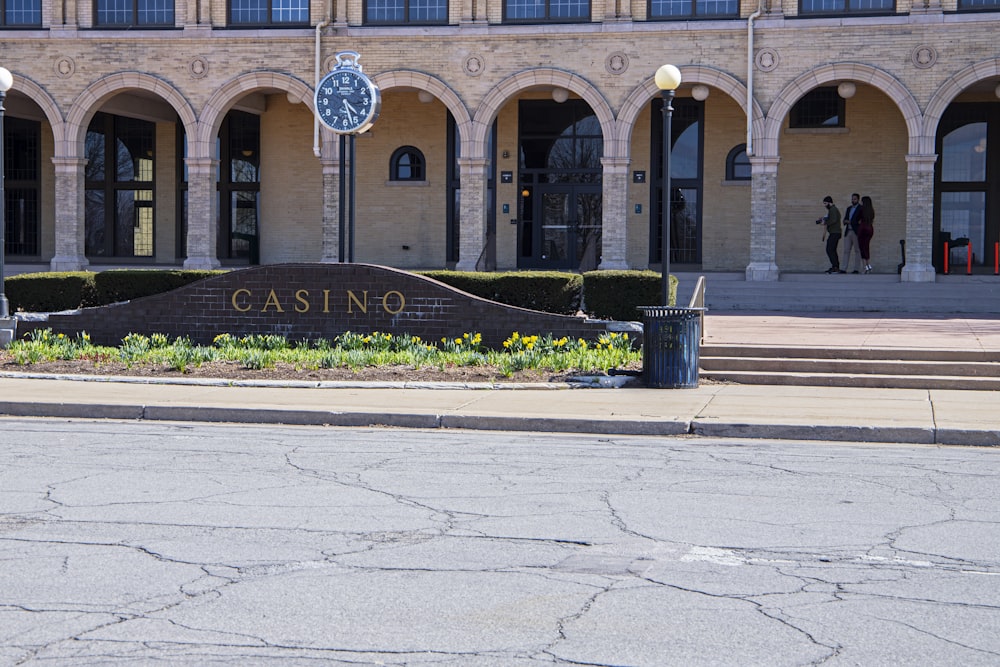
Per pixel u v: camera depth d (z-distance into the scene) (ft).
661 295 61.98
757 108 92.79
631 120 94.84
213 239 100.53
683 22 93.40
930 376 53.93
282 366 58.23
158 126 115.65
